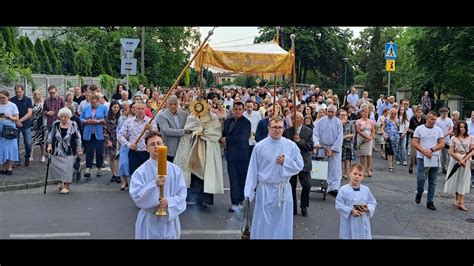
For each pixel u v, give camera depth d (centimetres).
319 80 6147
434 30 2708
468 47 2691
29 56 2161
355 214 618
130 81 3050
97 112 1223
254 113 1367
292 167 662
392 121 1525
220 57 952
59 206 949
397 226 885
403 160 1653
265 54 952
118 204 970
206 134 952
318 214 951
